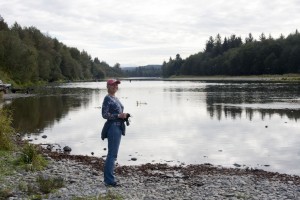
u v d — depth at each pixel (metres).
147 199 10.07
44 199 9.66
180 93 71.38
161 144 21.67
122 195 10.28
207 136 24.31
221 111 39.16
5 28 128.12
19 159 13.98
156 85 121.81
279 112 37.53
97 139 23.48
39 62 118.94
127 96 64.75
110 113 11.23
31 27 144.00
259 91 71.00
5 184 10.99
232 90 76.81
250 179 13.36
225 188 11.76
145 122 31.14
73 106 45.72
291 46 163.38
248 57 180.00
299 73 153.75
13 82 88.69
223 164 16.88
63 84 125.62
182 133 25.53
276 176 14.05
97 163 15.81
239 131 26.28
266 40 183.50
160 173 14.26
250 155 18.75
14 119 32.84
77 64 170.00
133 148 20.53
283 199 10.49
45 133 25.62
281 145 21.27
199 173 14.48
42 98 58.34
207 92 72.31
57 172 13.19
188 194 10.83
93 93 72.50
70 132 26.12
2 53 91.31
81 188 10.95
